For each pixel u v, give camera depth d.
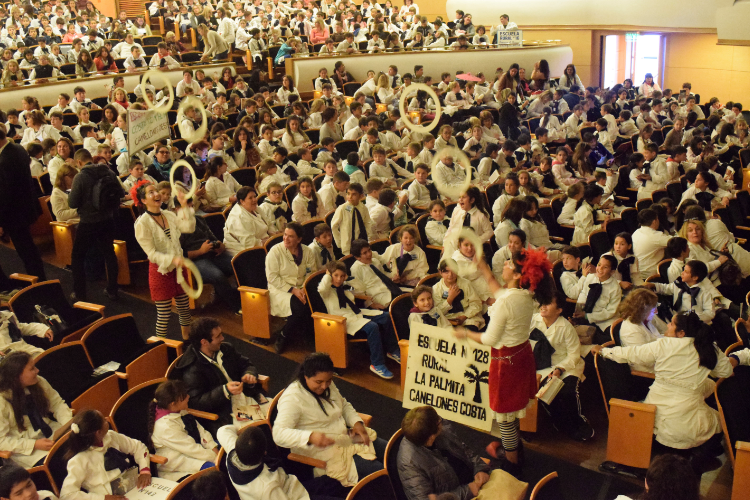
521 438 5.08
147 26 19.41
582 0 21.06
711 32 17.91
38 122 10.16
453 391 4.14
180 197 5.91
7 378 4.25
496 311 4.12
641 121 14.50
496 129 12.48
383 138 11.62
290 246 6.35
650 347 4.73
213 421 4.59
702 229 6.78
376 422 5.36
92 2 23.70
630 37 21.00
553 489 3.53
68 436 3.99
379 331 6.02
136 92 13.43
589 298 5.97
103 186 6.58
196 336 4.73
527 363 4.35
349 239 7.27
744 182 11.30
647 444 4.64
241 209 7.18
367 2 22.89
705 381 4.77
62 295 6.02
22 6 19.89
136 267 8.05
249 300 6.48
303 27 19.41
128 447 4.10
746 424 4.62
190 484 3.62
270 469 3.82
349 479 4.14
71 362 4.96
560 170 10.20
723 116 14.97
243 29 17.52
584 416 5.34
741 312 6.18
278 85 16.45
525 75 18.00
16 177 6.57
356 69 16.70
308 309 6.24
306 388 4.21
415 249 6.74
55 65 15.48
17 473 3.46
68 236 7.88
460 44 17.88
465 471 4.16
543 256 4.21
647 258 6.94
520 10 22.86
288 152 10.45
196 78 13.78
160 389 4.32
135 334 5.50
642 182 10.45
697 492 3.25
